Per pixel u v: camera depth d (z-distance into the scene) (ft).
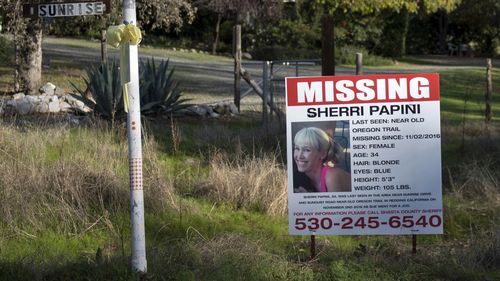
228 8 180.14
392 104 34.19
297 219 34.65
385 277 31.96
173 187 45.14
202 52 198.39
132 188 29.76
